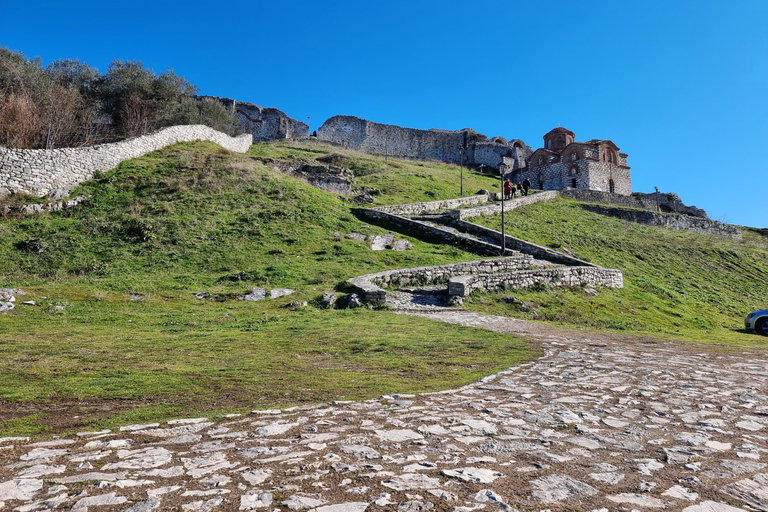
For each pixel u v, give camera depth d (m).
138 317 11.84
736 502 2.93
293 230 21.86
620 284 21.70
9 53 33.78
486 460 3.61
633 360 8.21
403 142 69.12
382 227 25.06
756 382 6.66
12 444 3.87
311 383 6.29
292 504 2.79
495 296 16.47
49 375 6.39
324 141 61.34
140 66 40.03
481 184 47.16
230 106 58.00
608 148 55.59
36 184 22.45
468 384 6.33
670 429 4.50
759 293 26.23
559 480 3.23
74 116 32.03
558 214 36.72
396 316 13.07
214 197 24.22
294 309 13.54
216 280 16.23
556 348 9.26
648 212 41.28
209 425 4.44
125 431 4.25
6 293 11.91
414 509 2.75
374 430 4.31
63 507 2.72
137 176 25.17
